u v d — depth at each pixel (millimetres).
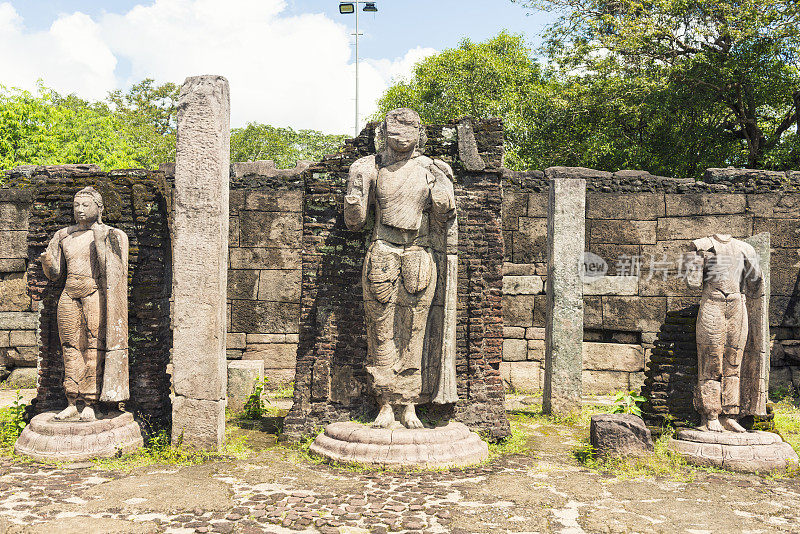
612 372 9484
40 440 5453
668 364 6219
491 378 6391
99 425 5586
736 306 5762
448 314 5926
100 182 6230
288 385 9523
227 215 5930
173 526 3959
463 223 6484
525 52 20062
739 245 5871
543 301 9570
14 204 9828
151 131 26203
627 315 9438
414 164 5980
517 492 4734
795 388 9438
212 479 4965
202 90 5742
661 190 9508
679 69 13484
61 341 5766
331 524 4020
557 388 7742
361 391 6289
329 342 6348
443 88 18141
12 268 9812
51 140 17281
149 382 6160
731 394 5781
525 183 9609
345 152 6574
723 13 12977
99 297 5773
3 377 9891
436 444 5457
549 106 14820
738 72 13109
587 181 9570
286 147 27000
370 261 5855
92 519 4012
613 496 4730
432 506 4395
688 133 13945
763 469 5430
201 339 5695
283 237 9562
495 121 6637
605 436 5625
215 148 5719
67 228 5887
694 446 5637
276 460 5590
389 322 5840
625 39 13641
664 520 4238
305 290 6449
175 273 5715
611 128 14594
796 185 9383
